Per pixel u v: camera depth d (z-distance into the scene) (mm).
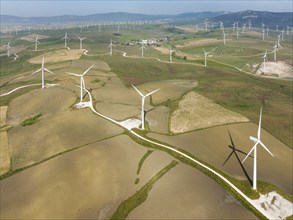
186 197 72688
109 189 75188
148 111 124938
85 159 87625
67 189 75500
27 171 84000
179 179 79000
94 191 74625
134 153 90500
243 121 117188
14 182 79438
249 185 79125
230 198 73750
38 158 90188
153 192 74062
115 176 79938
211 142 101125
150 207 69188
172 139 101438
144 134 102625
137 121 113750
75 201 71438
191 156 89625
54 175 81250
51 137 101812
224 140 103062
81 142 97375
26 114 123750
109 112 121188
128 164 84938
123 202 70500
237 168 87375
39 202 71375
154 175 80125
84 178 79438
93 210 68625
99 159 87375
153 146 94375
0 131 109250
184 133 106562
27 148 96375
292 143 105875
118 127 107500
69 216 67062
